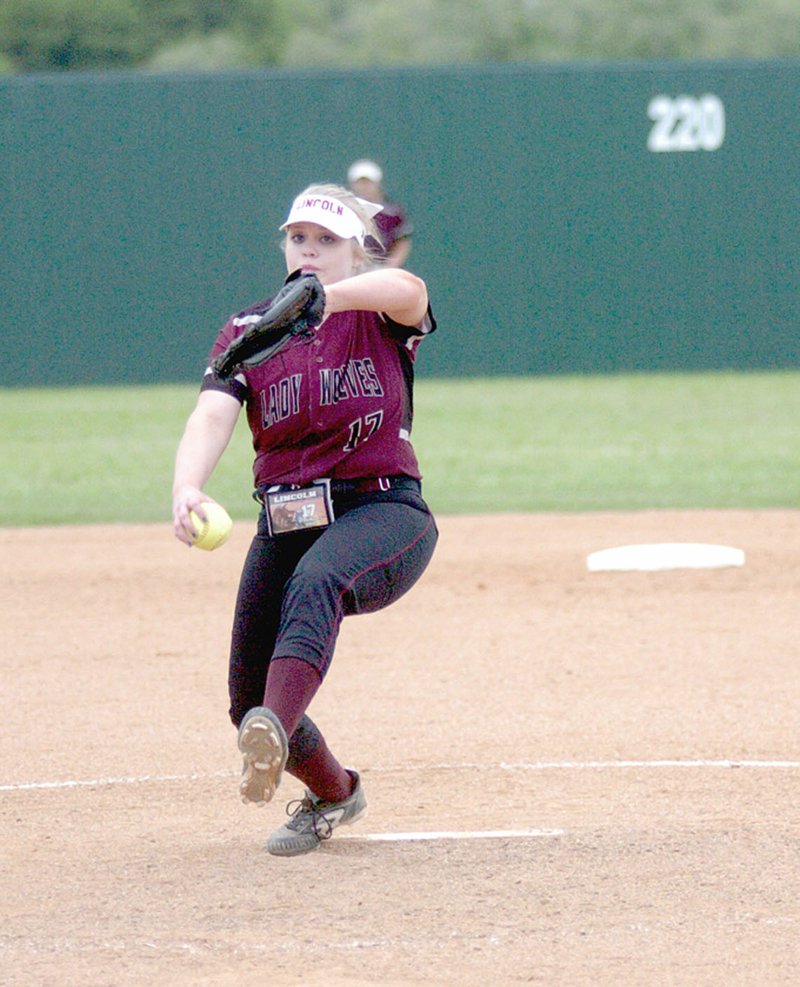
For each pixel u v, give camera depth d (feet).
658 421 203.82
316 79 256.73
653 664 80.69
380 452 46.85
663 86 258.57
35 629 92.38
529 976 40.06
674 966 40.63
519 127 258.78
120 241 259.60
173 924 44.27
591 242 261.65
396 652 84.79
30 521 135.85
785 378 253.85
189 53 528.22
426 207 259.80
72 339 261.44
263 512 47.65
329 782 49.98
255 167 258.57
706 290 262.67
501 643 86.53
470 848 50.96
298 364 46.03
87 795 58.80
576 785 58.80
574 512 136.56
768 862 49.03
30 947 42.65
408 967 40.75
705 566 108.17
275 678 44.06
